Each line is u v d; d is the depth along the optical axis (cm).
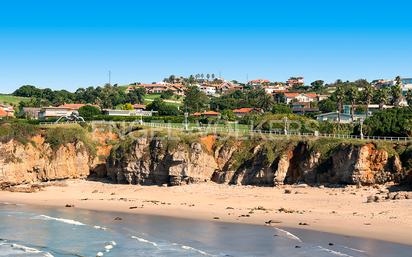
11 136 10319
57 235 6097
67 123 11712
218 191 8875
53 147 10588
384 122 9838
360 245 5209
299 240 5516
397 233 5669
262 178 9050
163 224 6638
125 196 9050
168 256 5038
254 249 5191
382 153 8212
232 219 6831
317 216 6756
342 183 8444
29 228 6531
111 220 7000
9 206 8356
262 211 7250
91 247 5475
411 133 9375
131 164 9969
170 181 9619
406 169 7956
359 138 9269
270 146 9319
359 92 16562
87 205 8300
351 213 6794
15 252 5356
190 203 8125
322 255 4866
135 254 5147
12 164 10075
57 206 8306
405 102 18225
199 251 5166
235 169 9431
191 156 9512
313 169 8731
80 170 10619
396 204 7000
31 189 9744
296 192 8331
